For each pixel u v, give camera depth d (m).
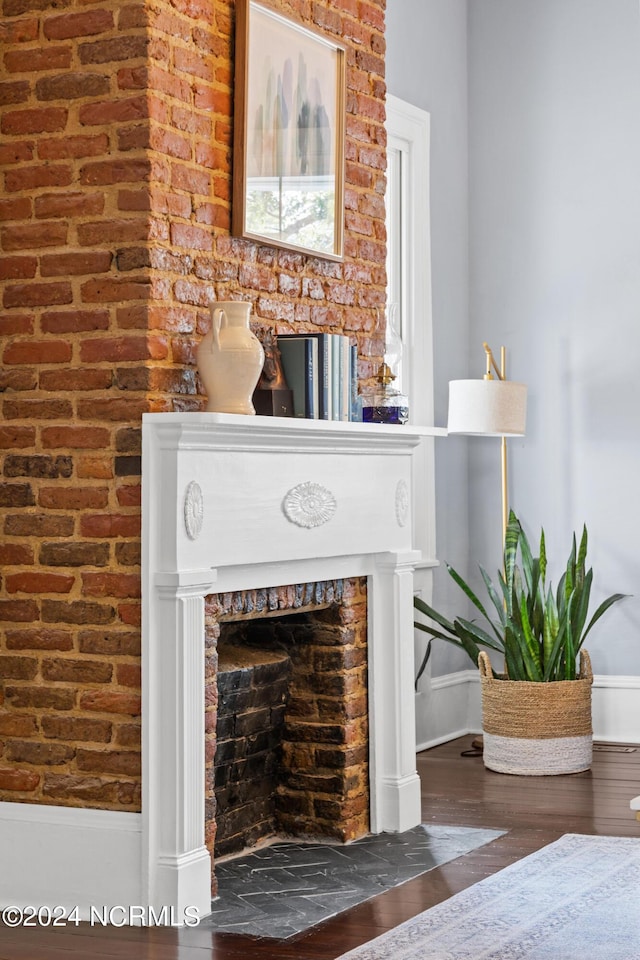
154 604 3.40
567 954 3.05
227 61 3.76
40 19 3.54
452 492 6.17
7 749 3.58
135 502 3.42
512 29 6.24
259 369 3.58
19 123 3.57
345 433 3.98
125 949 3.15
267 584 3.80
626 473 5.98
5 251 3.59
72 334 3.51
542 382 6.16
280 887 3.68
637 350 5.96
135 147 3.44
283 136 3.98
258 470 3.70
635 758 5.54
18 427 3.57
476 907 3.43
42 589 3.54
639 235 5.97
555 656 5.28
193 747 3.41
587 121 6.08
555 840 4.14
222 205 3.73
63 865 3.48
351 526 4.15
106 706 3.46
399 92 5.77
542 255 6.17
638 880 3.65
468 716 6.24
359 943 3.17
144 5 3.43
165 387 3.47
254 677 4.02
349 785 4.21
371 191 4.55
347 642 4.22
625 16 6.02
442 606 6.07
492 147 6.26
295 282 4.10
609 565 6.00
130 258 3.44
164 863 3.38
